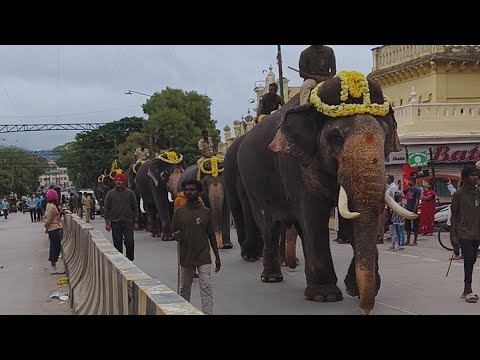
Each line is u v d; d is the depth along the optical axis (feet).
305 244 28.32
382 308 26.58
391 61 91.71
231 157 44.75
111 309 18.42
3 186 307.58
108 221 39.88
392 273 36.96
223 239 54.95
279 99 42.34
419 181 64.69
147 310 12.56
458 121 73.67
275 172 31.86
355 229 22.74
